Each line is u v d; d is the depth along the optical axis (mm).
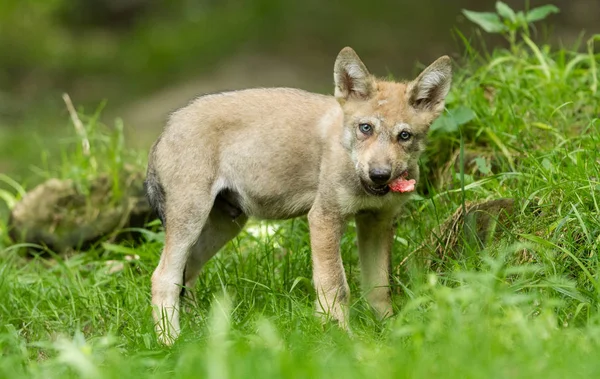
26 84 31203
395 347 7602
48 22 34500
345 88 9516
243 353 7664
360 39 31859
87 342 9219
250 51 31641
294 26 32625
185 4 35688
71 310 10422
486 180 10516
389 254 10039
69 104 14594
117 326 9609
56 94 30203
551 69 12789
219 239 10750
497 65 13227
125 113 28141
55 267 12195
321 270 9531
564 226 9508
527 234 9477
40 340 9805
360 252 10086
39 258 12672
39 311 10430
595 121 11234
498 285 8484
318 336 8570
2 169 20359
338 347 8023
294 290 10273
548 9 13281
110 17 36688
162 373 7520
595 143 10570
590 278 8414
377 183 8969
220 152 10180
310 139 9945
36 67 31906
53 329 10086
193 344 8219
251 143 10117
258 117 10156
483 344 7160
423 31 32156
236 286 10438
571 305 8617
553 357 6965
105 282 11000
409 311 8594
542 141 11750
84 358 7188
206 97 10438
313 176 9961
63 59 32375
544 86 12547
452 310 7867
